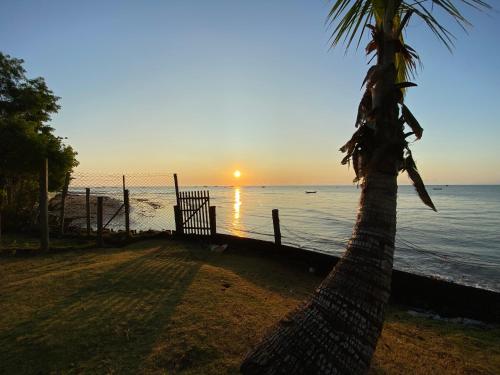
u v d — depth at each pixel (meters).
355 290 3.11
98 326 5.68
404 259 20.09
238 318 6.15
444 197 110.31
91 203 37.25
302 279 9.95
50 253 11.81
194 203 14.36
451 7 3.43
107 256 11.28
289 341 3.15
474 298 7.78
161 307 6.55
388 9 3.51
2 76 15.20
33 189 16.53
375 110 3.34
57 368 4.48
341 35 3.92
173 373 4.38
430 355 5.54
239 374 4.36
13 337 5.29
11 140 11.96
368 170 3.33
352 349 2.94
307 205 69.19
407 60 4.03
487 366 5.32
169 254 11.58
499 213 50.34
